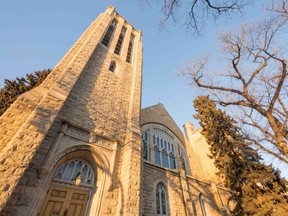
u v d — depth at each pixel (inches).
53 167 278.4
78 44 532.4
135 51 779.4
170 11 301.6
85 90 426.0
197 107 870.4
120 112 487.2
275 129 388.2
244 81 464.8
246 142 464.8
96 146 356.5
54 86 339.0
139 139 447.5
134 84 594.2
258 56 438.6
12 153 221.1
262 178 561.9
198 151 1000.2
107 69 552.1
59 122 325.4
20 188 227.9
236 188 619.2
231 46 468.8
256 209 516.4
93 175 336.5
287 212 475.8
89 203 301.0
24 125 251.8
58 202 269.9
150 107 863.7
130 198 317.1
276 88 405.4
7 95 540.7
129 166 360.8
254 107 437.1
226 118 765.9
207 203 617.0
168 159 733.3
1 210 181.2
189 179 627.8
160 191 500.1
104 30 649.0
